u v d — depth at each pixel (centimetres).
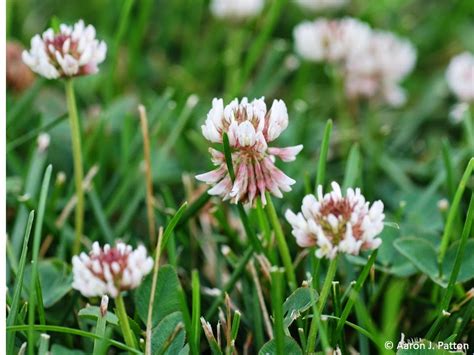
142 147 38
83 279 26
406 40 51
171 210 34
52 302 29
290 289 30
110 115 40
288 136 41
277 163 38
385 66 41
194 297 27
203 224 35
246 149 27
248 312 30
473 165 30
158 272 28
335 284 28
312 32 40
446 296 28
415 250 30
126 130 37
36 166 35
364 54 41
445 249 30
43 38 30
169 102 42
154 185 38
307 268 31
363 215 26
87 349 29
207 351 30
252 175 27
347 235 25
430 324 29
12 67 39
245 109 27
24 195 33
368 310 30
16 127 39
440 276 29
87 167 37
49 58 30
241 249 33
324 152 32
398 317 30
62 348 27
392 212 37
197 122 41
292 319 27
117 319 27
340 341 28
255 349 30
